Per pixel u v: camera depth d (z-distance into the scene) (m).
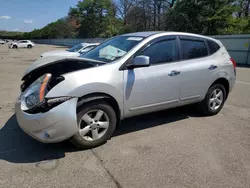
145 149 3.14
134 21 42.94
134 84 3.27
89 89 2.88
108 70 3.08
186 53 3.94
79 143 3.01
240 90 7.10
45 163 2.76
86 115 2.99
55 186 2.36
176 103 3.87
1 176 2.50
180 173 2.61
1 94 6.14
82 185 2.38
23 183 2.39
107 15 56.75
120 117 3.32
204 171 2.65
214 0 26.77
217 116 4.54
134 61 3.12
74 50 11.08
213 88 4.38
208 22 28.08
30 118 2.68
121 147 3.19
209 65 4.18
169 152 3.07
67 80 2.79
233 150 3.15
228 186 2.40
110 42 3.99
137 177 2.52
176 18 29.00
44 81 2.83
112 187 2.35
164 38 3.69
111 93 3.07
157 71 3.50
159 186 2.38
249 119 4.40
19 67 12.31
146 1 41.19
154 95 3.52
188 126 3.99
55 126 2.69
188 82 3.90
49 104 2.66
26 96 2.90
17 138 3.42
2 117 4.30
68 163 2.77
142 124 4.05
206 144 3.32
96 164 2.76
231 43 17.41
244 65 15.82
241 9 30.30
